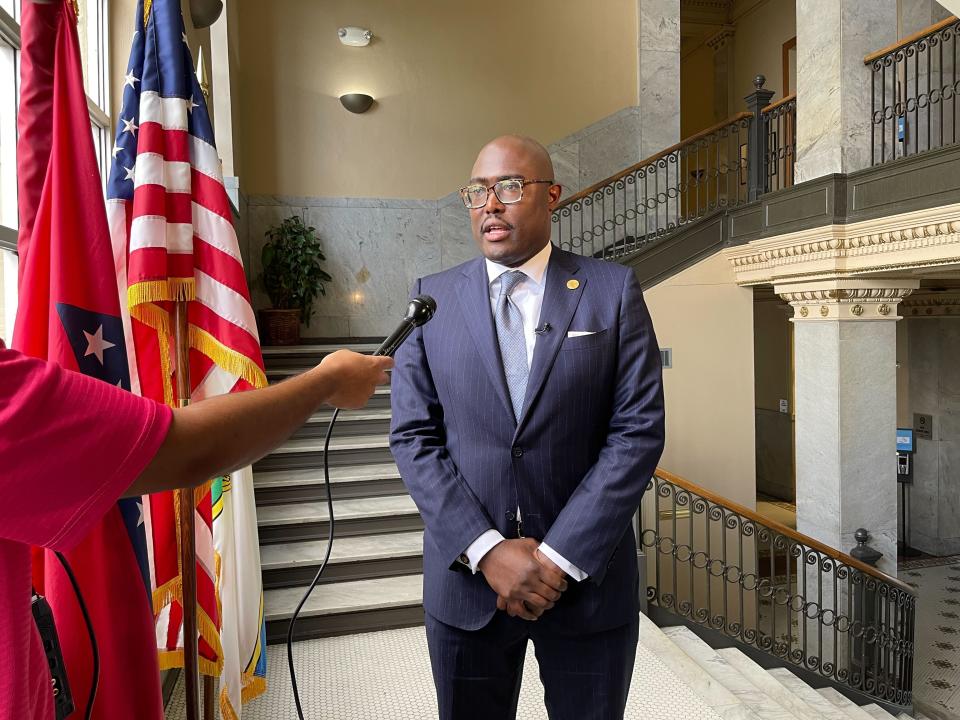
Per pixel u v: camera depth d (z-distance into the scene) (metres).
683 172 8.02
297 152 7.59
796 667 4.64
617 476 1.49
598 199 8.07
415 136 7.86
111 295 1.48
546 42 8.06
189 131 1.99
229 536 2.34
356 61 7.69
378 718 2.87
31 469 0.67
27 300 1.46
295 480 4.60
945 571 8.34
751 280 6.38
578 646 1.58
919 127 6.63
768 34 10.90
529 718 2.85
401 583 4.00
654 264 6.52
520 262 1.66
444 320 1.69
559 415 1.55
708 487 6.62
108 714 1.41
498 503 1.57
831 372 5.54
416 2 7.80
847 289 5.36
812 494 5.73
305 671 3.29
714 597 6.52
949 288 8.36
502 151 1.59
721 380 6.66
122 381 1.49
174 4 1.94
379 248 7.83
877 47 5.32
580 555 1.44
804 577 4.73
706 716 2.88
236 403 0.78
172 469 0.73
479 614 1.57
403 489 4.75
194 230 1.98
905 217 4.70
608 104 8.20
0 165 2.15
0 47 2.14
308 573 3.97
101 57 3.09
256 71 7.45
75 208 1.45
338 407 0.96
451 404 1.63
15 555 0.79
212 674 2.16
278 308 7.16
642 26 8.05
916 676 5.89
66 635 1.39
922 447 9.13
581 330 1.58
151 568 2.02
